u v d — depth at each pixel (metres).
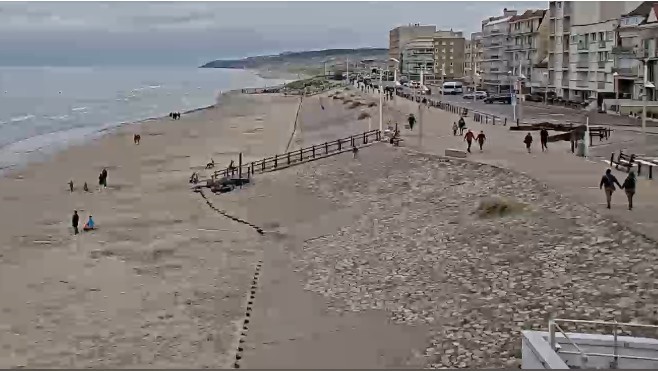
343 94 148.12
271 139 81.88
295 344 22.14
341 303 25.47
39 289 28.66
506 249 27.27
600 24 98.12
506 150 49.47
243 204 44.44
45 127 103.81
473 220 31.97
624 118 77.31
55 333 23.86
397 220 35.22
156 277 30.02
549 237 27.25
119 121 114.88
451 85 148.75
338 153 53.56
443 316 22.92
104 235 37.84
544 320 21.02
